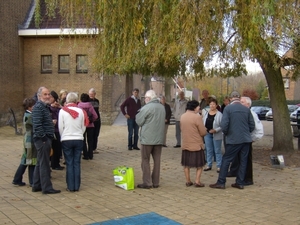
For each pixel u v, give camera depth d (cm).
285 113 974
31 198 592
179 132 1191
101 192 639
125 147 1188
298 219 503
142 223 479
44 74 1966
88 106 924
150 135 657
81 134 648
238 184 673
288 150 966
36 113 597
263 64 790
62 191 642
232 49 677
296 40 705
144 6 742
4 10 1783
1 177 736
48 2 845
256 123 688
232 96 682
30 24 1966
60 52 1950
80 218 495
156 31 706
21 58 1950
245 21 656
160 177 768
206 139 834
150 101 664
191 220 495
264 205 568
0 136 1416
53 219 489
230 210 541
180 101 1188
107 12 759
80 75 1939
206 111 837
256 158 945
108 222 480
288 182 721
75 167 643
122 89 2189
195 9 665
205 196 619
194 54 673
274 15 628
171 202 581
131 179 660
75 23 838
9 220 482
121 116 2127
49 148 618
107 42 793
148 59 740
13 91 1877
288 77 988
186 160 682
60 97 930
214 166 884
